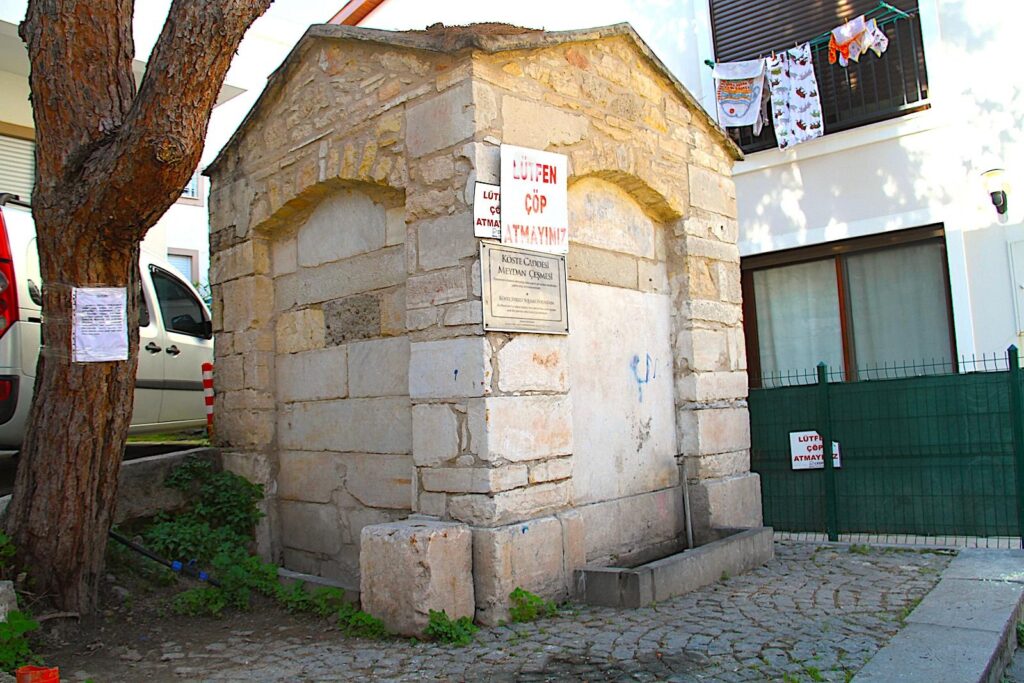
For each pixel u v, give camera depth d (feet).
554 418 17.70
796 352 35.24
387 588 15.75
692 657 14.02
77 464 16.05
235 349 22.62
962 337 30.17
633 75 21.50
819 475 27.32
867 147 32.48
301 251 21.84
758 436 28.32
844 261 33.99
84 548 16.38
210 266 23.84
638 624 15.99
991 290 29.73
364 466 19.69
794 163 34.22
